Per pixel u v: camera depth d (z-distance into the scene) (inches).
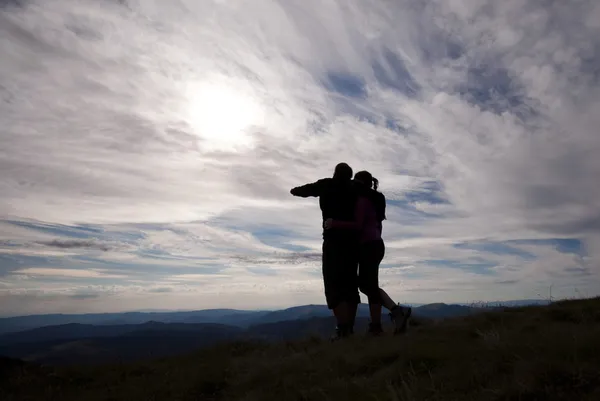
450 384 127.3
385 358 171.8
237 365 230.4
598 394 99.0
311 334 278.5
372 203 262.1
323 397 141.8
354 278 261.6
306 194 277.7
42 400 233.5
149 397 207.8
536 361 120.3
